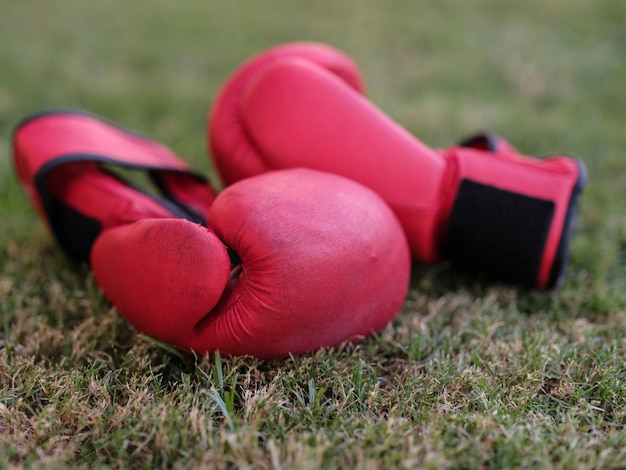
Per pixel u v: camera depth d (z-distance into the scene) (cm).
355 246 51
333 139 59
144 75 113
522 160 61
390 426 49
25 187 70
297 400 52
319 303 51
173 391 52
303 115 59
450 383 53
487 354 56
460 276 67
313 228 51
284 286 50
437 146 90
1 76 107
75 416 50
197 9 148
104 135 68
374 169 59
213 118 64
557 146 90
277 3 153
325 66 66
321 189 53
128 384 53
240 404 53
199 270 50
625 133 92
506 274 61
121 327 59
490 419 49
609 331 59
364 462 47
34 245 70
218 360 52
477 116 96
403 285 56
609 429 50
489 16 142
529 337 58
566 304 63
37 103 100
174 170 67
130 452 49
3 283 63
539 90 106
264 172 61
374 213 54
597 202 77
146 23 138
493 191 58
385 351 57
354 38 130
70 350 57
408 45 127
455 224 59
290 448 47
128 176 82
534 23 137
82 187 62
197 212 63
